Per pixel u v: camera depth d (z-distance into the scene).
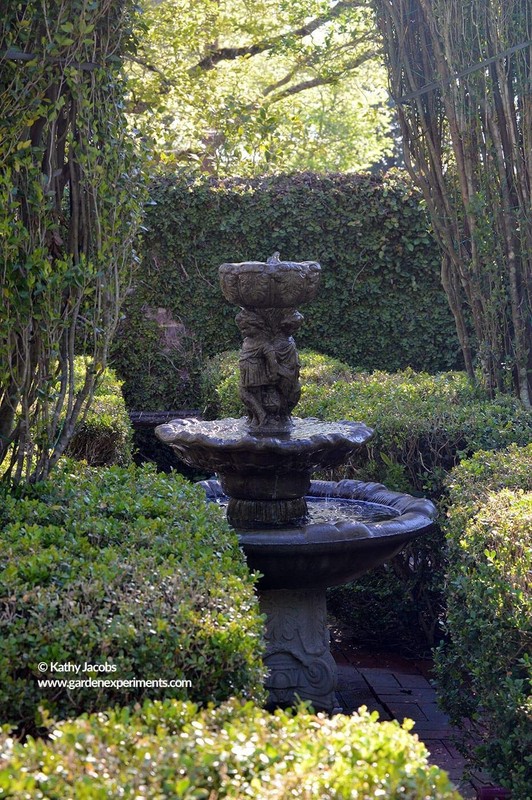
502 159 6.05
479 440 5.50
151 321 10.84
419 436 5.59
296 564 4.19
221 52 15.18
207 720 2.04
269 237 10.83
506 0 5.86
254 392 4.60
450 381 7.39
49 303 3.84
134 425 10.14
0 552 2.95
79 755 1.81
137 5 4.15
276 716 2.11
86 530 3.33
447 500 5.31
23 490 3.93
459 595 3.98
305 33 14.70
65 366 4.10
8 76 3.81
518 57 5.90
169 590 2.66
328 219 10.75
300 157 16.56
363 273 10.86
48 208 3.86
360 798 1.69
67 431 4.12
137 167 4.29
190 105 12.27
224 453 4.34
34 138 3.98
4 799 1.66
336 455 4.44
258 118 10.18
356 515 4.93
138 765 1.78
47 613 2.48
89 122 3.97
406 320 10.92
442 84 6.07
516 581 3.20
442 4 5.95
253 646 2.46
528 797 3.05
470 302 6.39
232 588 2.76
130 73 12.67
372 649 5.98
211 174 11.97
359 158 19.16
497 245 6.15
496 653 3.33
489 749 3.41
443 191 6.34
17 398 3.95
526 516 3.64
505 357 6.27
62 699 2.31
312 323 10.91
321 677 4.46
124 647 2.37
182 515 3.73
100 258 4.01
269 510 4.61
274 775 1.75
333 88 17.39
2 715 2.28
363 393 6.77
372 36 13.29
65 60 3.88
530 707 2.92
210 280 10.86
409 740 1.95
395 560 5.71
